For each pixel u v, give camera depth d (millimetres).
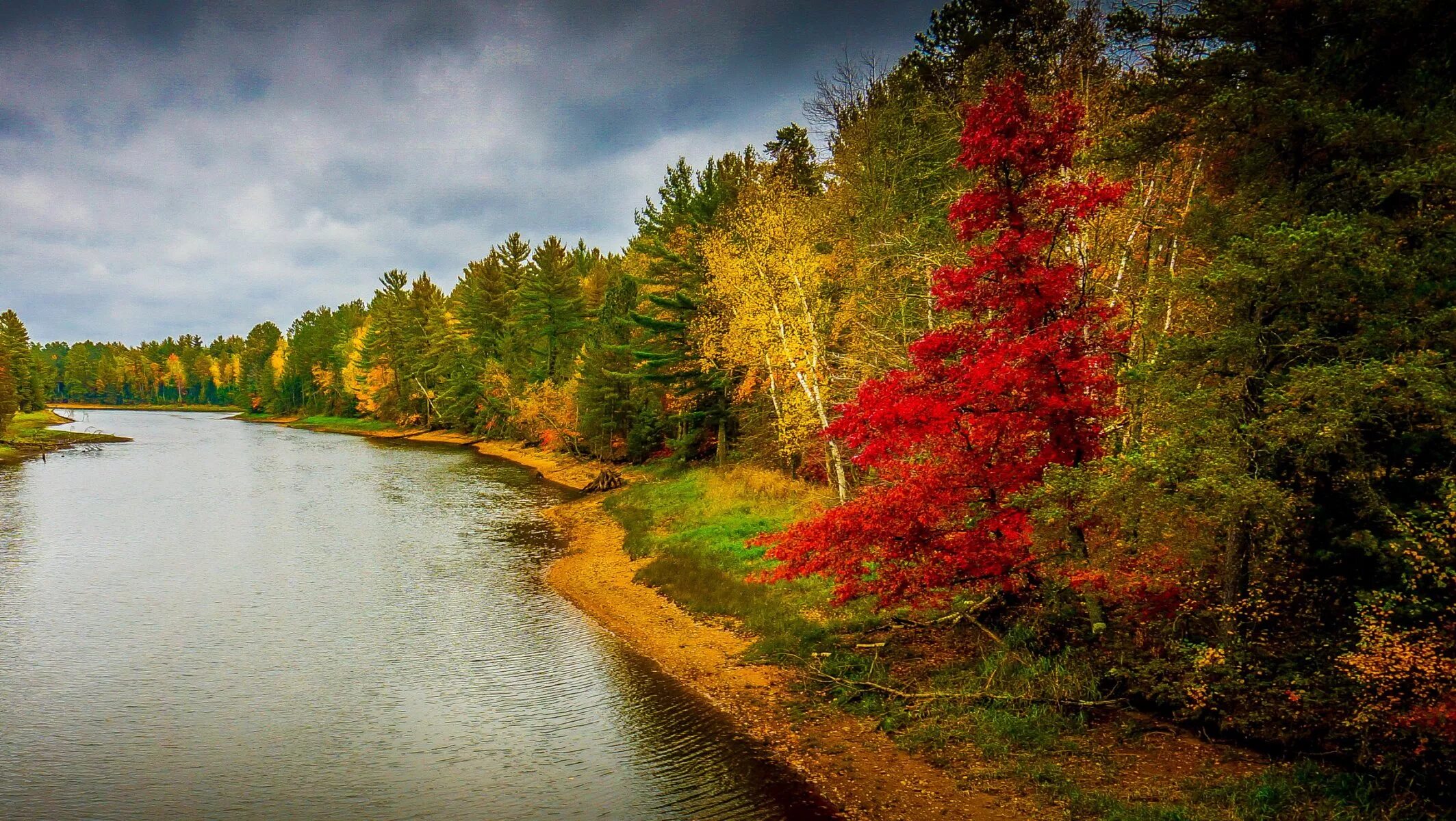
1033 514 9516
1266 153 9188
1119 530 10000
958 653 12648
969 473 10719
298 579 21016
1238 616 9211
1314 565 9078
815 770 9938
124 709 12453
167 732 11641
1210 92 9781
